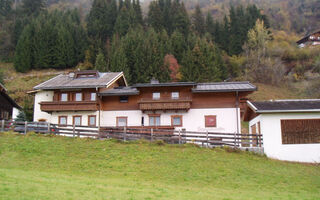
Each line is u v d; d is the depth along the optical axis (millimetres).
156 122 36062
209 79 63281
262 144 26469
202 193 15094
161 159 22234
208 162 21938
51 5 137500
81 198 12414
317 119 26141
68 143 25656
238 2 128875
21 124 31078
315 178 19922
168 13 90750
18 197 11680
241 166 21438
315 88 63125
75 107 36000
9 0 116625
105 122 37062
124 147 25219
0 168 18750
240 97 35375
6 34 98812
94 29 89938
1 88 39125
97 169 19750
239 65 76875
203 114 35156
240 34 84750
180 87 36125
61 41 83250
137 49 67188
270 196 15289
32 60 82438
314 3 121375
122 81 43812
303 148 25828
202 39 74875
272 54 80625
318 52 79500
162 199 13203
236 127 34469
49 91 38688
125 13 90625
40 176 16562
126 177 18188
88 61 79938
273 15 115750
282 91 66625
